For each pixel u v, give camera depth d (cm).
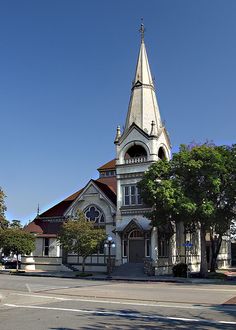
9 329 1330
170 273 4822
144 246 4759
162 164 4206
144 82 5419
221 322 1493
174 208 3803
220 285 3316
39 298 2305
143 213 4838
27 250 5409
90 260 5181
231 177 4012
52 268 5488
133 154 5275
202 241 4191
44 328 1351
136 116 5262
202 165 3931
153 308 1873
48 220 5828
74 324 1437
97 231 4669
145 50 5619
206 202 3866
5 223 6000
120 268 4712
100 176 6144
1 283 3409
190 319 1559
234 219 4397
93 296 2414
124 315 1659
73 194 6112
